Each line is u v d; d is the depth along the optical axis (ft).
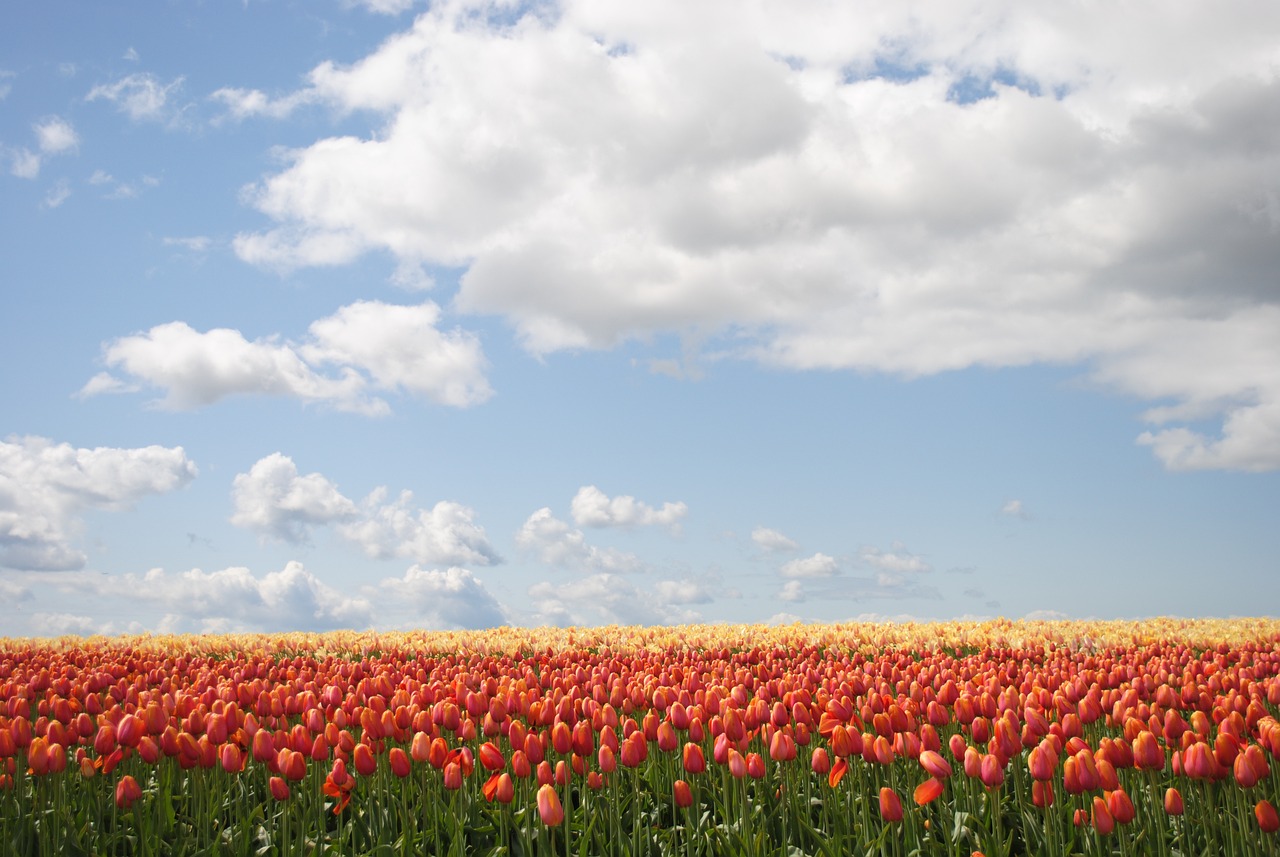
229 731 25.30
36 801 24.88
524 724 27.84
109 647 67.10
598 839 23.45
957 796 25.17
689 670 36.45
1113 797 18.98
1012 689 27.17
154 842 24.61
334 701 29.91
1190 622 69.56
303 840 23.84
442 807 26.58
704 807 26.73
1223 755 19.71
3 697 32.68
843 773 23.00
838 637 59.00
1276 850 19.52
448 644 65.41
